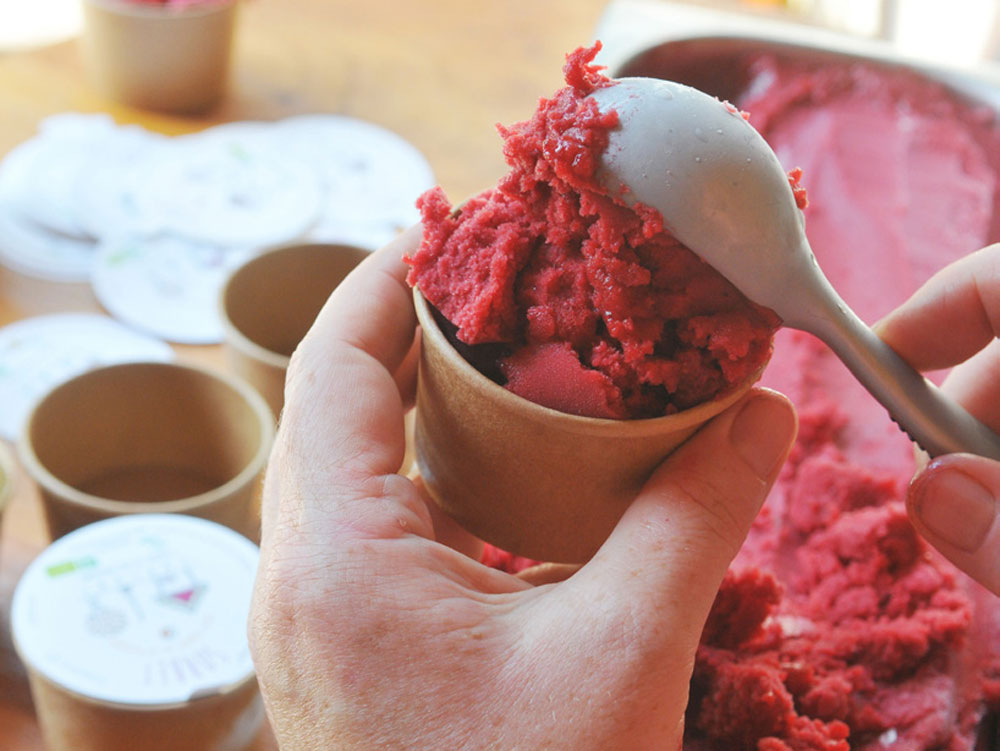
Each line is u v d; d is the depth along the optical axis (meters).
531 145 0.46
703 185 0.43
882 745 0.61
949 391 0.64
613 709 0.43
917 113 1.19
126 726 0.60
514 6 1.50
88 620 0.63
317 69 1.33
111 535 0.68
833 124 1.15
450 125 1.26
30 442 0.73
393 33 1.42
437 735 0.44
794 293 0.45
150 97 1.22
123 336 0.96
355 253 0.87
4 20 1.40
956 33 1.98
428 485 0.55
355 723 0.45
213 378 0.78
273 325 0.89
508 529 0.52
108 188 1.11
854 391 0.87
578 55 0.46
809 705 0.61
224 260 1.05
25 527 0.81
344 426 0.51
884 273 0.98
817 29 1.31
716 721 0.58
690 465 0.48
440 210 0.50
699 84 1.20
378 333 0.56
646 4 1.27
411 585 0.47
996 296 0.57
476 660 0.45
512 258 0.47
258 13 1.42
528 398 0.46
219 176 1.14
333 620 0.46
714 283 0.46
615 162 0.43
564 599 0.46
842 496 0.74
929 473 0.53
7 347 0.94
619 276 0.45
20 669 0.73
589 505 0.49
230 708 0.62
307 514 0.49
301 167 1.16
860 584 0.68
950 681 0.63
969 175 1.12
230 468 0.81
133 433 0.81
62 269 1.03
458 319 0.48
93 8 1.16
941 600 0.66
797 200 0.48
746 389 0.47
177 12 1.16
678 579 0.45
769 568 0.71
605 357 0.46
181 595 0.66
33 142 1.16
